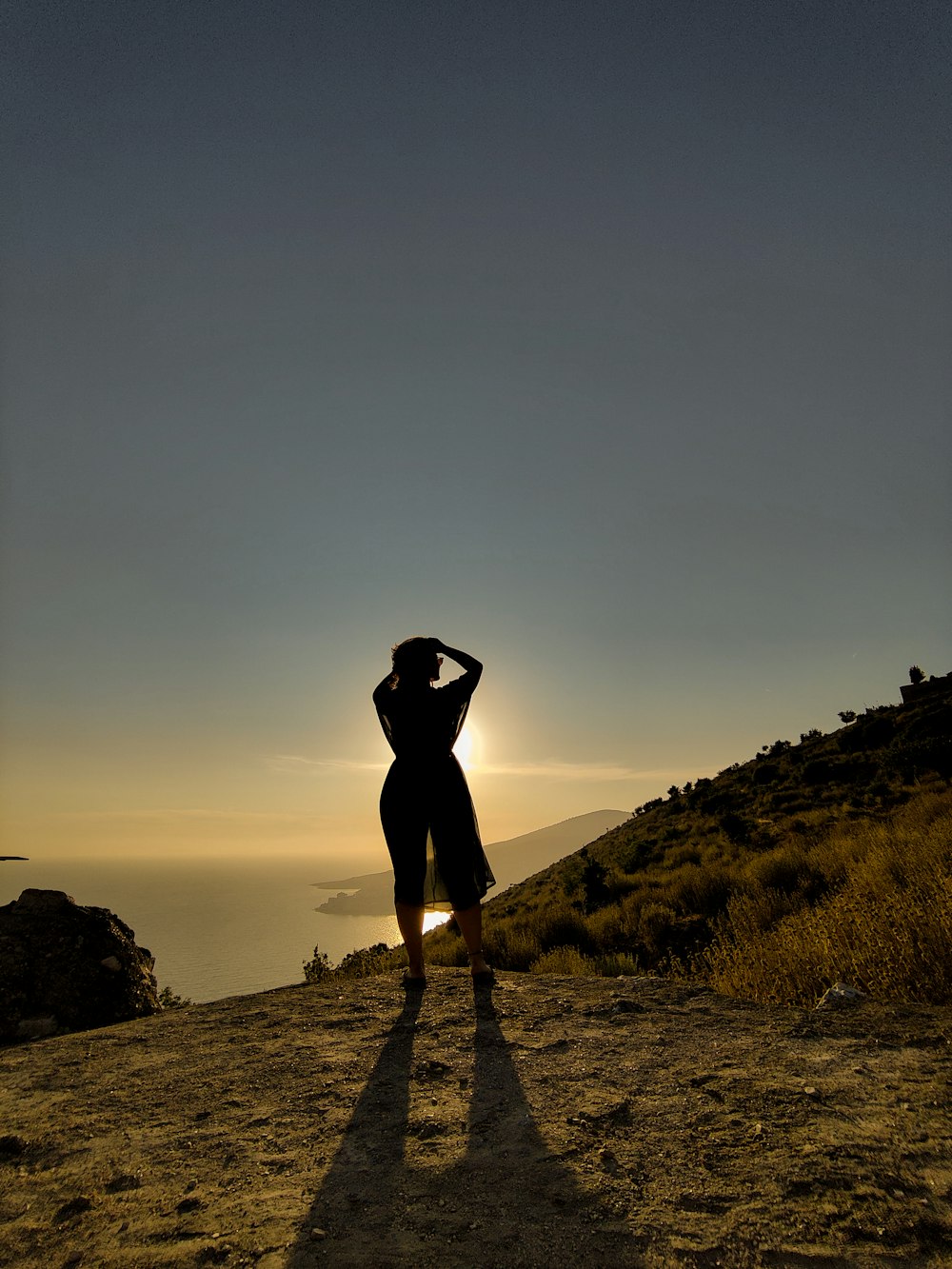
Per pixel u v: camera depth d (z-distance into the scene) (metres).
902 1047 2.90
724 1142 2.18
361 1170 2.14
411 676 4.28
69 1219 1.96
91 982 5.16
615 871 25.47
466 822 4.21
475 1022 3.52
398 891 4.26
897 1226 1.73
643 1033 3.23
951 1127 2.19
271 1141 2.37
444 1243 1.76
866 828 19.20
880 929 6.20
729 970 7.43
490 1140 2.28
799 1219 1.78
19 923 5.37
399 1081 2.82
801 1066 2.75
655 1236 1.74
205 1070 3.09
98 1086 2.97
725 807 34.78
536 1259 1.68
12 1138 2.48
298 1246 1.76
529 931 15.27
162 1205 2.01
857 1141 2.13
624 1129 2.31
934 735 33.34
